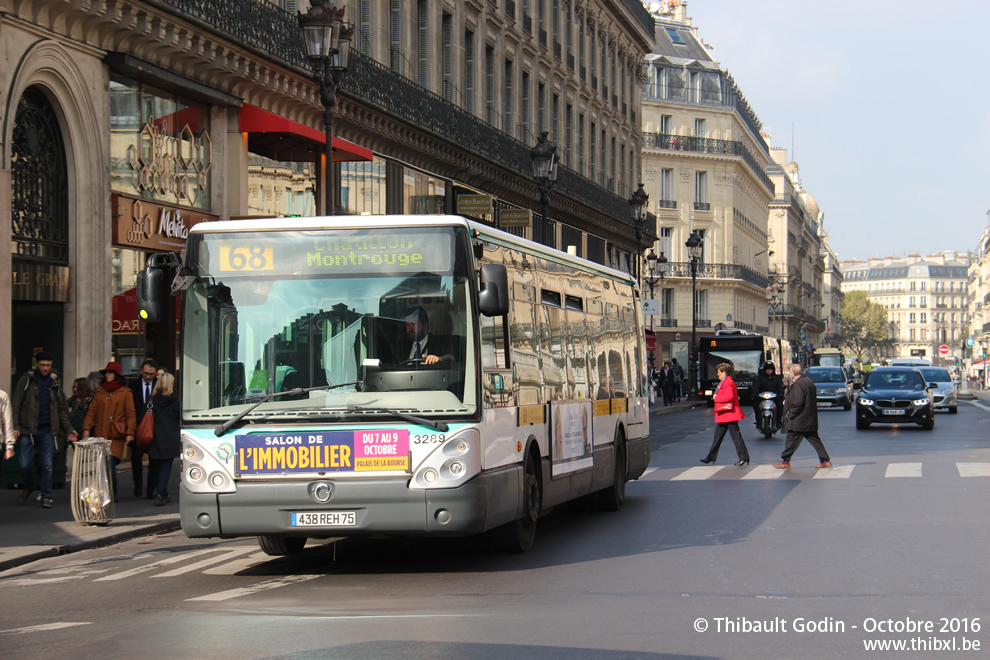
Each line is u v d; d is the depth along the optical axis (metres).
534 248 15.64
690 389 72.81
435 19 41.94
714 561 13.53
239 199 29.36
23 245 22.25
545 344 15.73
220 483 12.66
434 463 12.48
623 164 72.12
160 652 9.12
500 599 11.25
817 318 192.38
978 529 16.05
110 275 24.58
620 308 20.70
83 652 9.26
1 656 9.19
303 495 12.53
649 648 9.02
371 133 36.03
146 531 17.31
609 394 19.17
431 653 8.84
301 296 12.92
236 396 12.79
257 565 14.08
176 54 26.25
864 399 42.22
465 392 12.71
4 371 21.09
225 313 12.94
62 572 13.91
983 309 194.75
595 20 64.31
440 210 42.19
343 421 12.62
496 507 13.07
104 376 21.19
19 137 22.31
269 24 29.39
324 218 13.06
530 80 53.00
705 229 104.88
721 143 105.62
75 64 23.42
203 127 28.42
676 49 108.00
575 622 10.05
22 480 19.81
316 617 10.45
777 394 38.50
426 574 12.93
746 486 22.62
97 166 24.12
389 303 12.86
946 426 44.69
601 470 18.16
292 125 29.73
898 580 12.12
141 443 20.12
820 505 19.11
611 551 14.53
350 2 36.34
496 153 45.41
